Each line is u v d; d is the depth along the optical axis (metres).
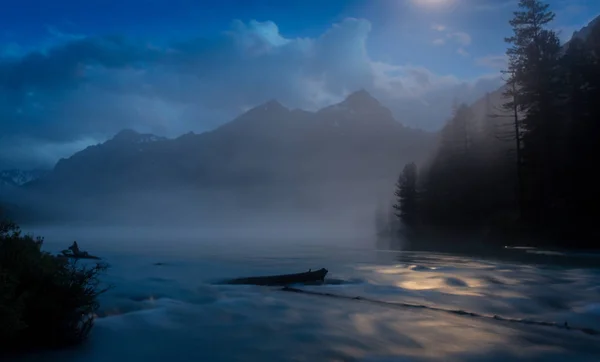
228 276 20.77
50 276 8.75
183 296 14.55
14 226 9.25
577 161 45.00
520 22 51.31
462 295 14.84
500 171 62.09
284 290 16.23
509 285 17.09
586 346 8.89
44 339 8.60
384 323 10.77
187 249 46.31
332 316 11.59
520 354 8.37
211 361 7.88
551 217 45.62
